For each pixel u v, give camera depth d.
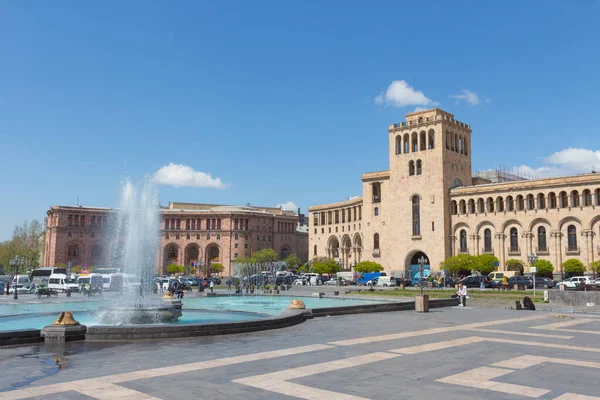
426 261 105.88
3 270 157.12
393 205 112.19
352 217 139.50
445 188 104.88
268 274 120.62
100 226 168.00
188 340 22.50
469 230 101.00
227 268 171.12
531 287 73.75
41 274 104.75
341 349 19.72
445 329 26.45
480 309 41.53
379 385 13.74
